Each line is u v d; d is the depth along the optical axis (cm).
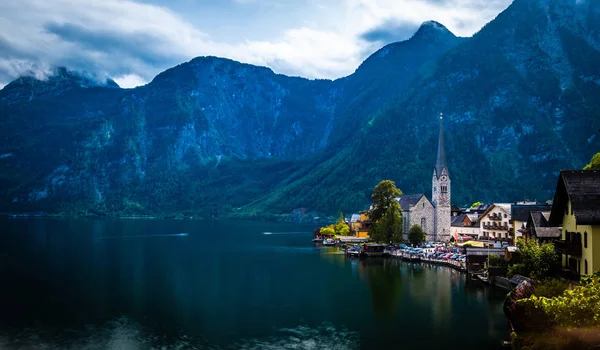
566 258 9025
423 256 17262
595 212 7656
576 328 5466
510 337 7569
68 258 18175
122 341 8519
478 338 8338
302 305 10775
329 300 11162
